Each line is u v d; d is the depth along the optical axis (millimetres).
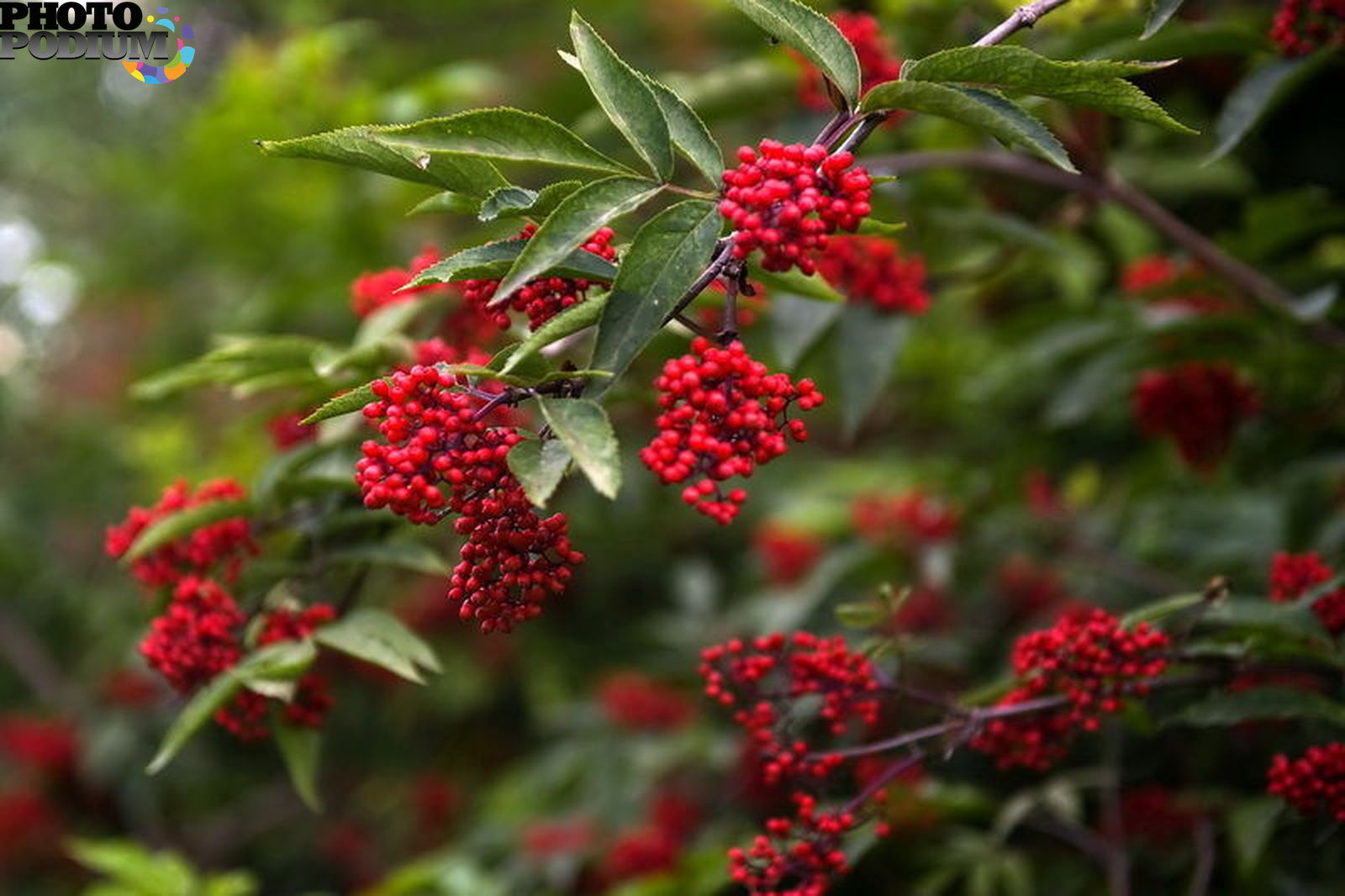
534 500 1771
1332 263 4449
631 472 5953
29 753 6543
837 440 6473
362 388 1942
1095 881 3844
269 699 2846
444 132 1950
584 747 5578
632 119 2000
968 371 5777
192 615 2807
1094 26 3320
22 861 6746
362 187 5680
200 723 2607
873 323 3637
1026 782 4223
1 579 7672
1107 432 5418
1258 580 4285
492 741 7164
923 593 4754
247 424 3377
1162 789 3830
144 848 6480
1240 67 4629
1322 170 4582
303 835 7047
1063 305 4438
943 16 4008
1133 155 5051
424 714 6996
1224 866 3693
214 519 2885
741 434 1920
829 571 4660
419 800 6859
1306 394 4113
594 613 6762
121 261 8031
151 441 6727
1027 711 2715
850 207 1916
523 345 1900
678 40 6082
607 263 2037
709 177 2004
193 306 8133
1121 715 2896
